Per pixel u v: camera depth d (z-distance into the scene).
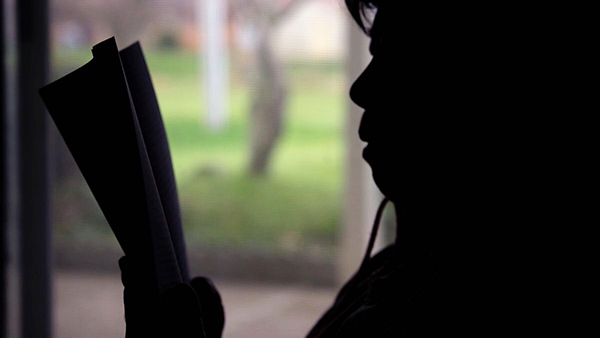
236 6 5.13
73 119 0.55
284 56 5.10
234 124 5.26
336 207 4.88
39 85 2.33
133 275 0.56
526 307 0.54
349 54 3.97
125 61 0.66
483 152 0.61
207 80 5.29
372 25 0.74
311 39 5.01
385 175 0.68
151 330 0.57
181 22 5.21
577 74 0.56
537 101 0.58
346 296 0.81
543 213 0.57
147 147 0.66
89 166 0.55
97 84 0.54
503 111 0.60
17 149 2.36
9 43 2.28
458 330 0.56
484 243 0.59
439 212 0.65
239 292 4.39
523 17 0.58
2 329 2.21
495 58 0.60
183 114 5.32
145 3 5.14
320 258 4.61
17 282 2.42
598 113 0.56
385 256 0.85
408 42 0.64
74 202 4.97
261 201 5.05
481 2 0.60
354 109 4.02
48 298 2.44
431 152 0.64
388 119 0.66
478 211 0.60
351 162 4.06
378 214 0.84
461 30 0.61
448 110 0.63
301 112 5.10
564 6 0.56
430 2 0.63
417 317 0.59
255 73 5.20
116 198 0.55
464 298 0.57
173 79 5.29
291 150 5.09
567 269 0.55
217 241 4.91
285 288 4.47
